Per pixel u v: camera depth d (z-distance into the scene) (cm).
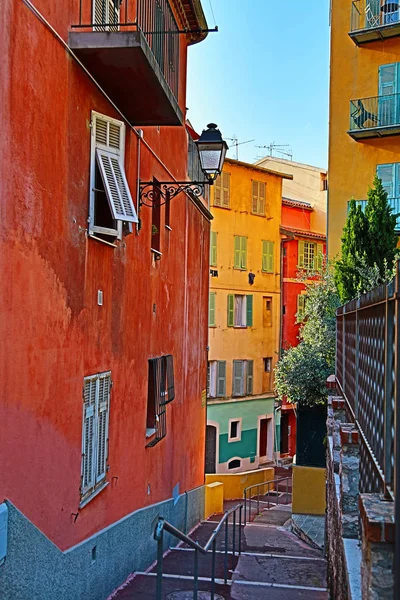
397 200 2267
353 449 594
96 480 787
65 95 668
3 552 515
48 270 624
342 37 2373
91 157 752
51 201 631
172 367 1255
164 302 1202
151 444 1072
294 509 1648
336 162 2364
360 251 1714
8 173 531
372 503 365
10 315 537
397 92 2280
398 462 330
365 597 344
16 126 547
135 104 838
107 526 838
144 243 1028
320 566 1058
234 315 3303
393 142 2292
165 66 1025
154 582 895
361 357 621
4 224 524
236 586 873
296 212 3872
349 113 2352
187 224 1465
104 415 821
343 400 902
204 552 677
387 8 2291
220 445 3192
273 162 4231
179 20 1357
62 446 665
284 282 3631
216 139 1013
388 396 389
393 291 380
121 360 902
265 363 3481
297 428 1703
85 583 733
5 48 525
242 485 2475
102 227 768
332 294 1878
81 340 728
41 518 608
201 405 1723
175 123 916
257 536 1473
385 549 329
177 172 1336
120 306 892
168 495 1267
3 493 525
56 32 638
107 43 678
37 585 592
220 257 3247
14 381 546
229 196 3303
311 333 1864
